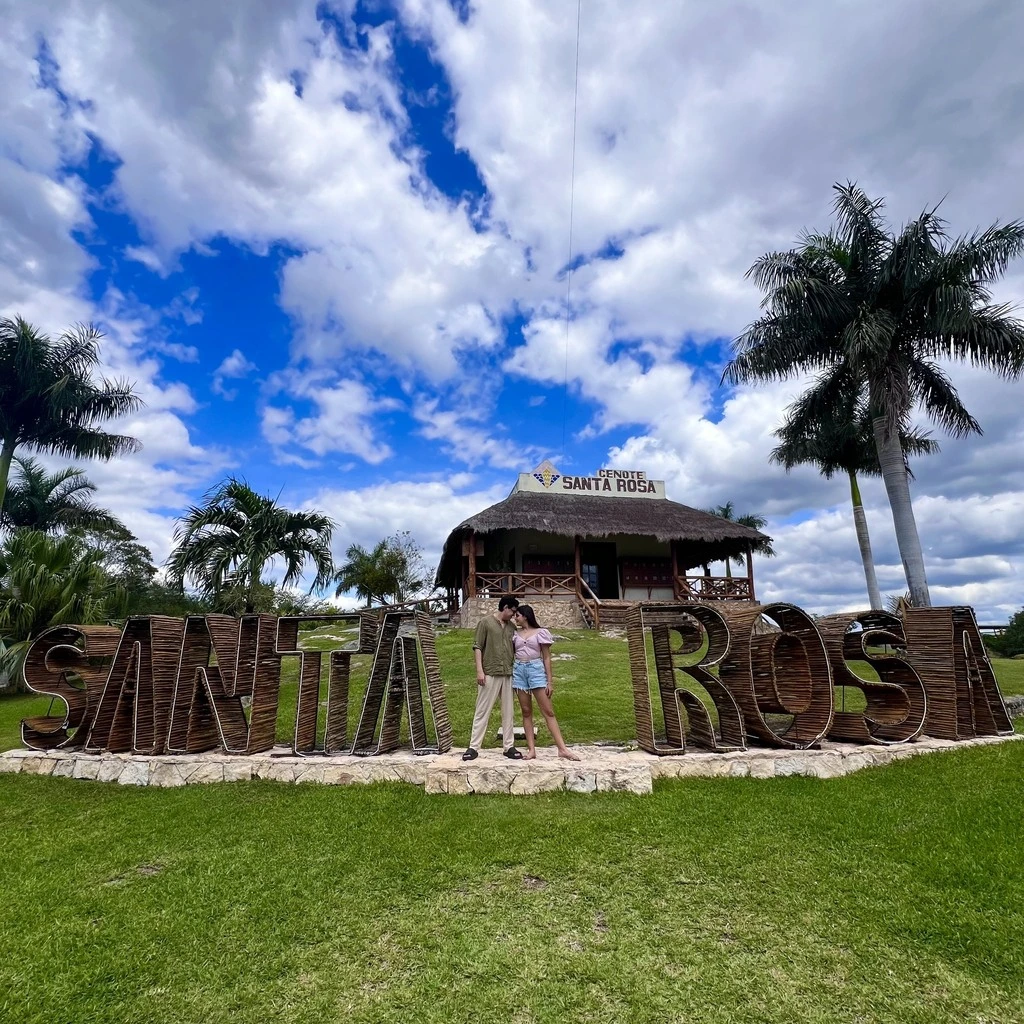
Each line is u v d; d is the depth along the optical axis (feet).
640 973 8.82
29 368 60.13
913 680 21.09
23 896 11.51
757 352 50.31
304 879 11.82
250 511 51.34
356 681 36.17
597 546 79.56
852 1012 8.02
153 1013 8.17
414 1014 8.05
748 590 70.33
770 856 12.35
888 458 46.62
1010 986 8.42
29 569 44.21
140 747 20.88
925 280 43.80
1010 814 13.97
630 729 23.76
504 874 11.89
